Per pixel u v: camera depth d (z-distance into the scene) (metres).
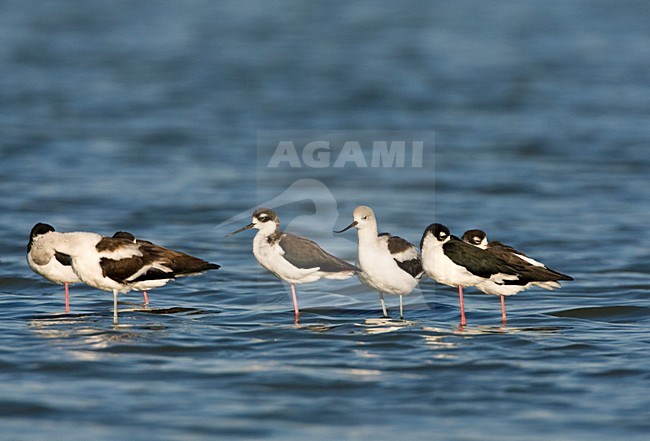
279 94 47.88
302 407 10.57
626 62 56.94
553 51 61.69
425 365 12.06
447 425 10.07
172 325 14.19
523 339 13.39
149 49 62.84
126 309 15.39
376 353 12.64
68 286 16.78
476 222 23.89
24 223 22.97
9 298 16.23
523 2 88.69
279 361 12.25
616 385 11.30
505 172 30.88
